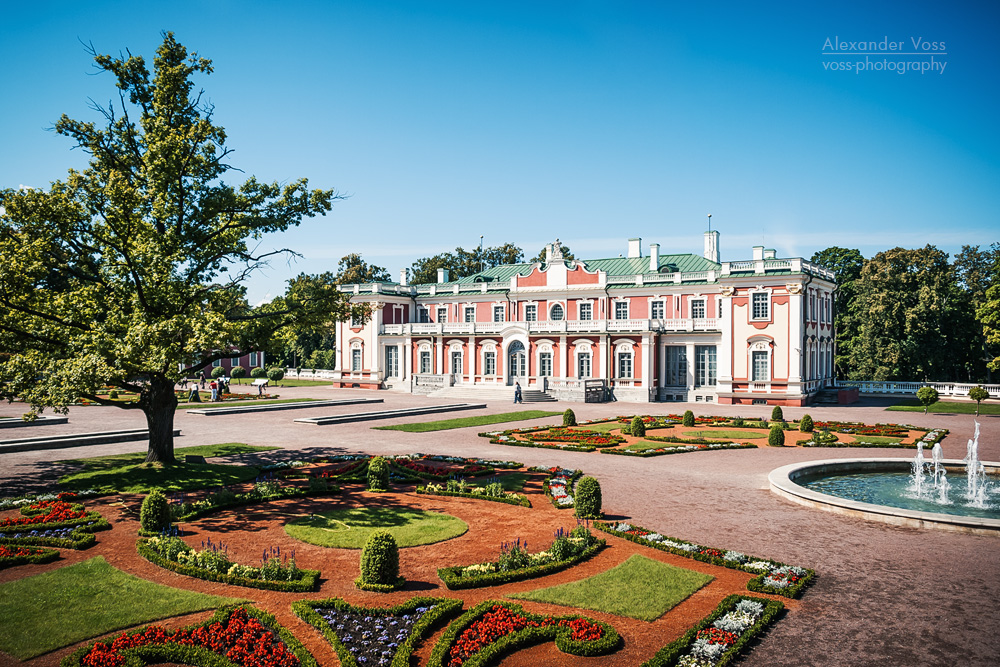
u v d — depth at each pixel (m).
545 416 43.09
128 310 20.58
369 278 100.38
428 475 22.41
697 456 27.17
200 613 11.21
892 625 10.95
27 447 27.66
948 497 20.11
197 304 21.80
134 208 20.92
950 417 42.22
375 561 12.40
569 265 64.25
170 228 21.81
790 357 51.06
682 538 15.63
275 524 16.70
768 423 36.16
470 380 65.81
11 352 20.36
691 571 13.37
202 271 22.66
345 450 28.83
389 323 72.69
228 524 16.69
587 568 13.61
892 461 24.06
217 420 39.91
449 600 11.59
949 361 66.56
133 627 10.67
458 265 103.94
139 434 31.33
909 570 13.46
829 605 11.76
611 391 57.72
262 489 19.67
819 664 9.67
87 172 21.48
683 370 57.09
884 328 64.00
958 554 14.44
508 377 63.72
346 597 11.91
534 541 15.44
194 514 17.12
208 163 21.73
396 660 9.52
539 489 21.08
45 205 19.30
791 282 51.03
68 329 20.06
